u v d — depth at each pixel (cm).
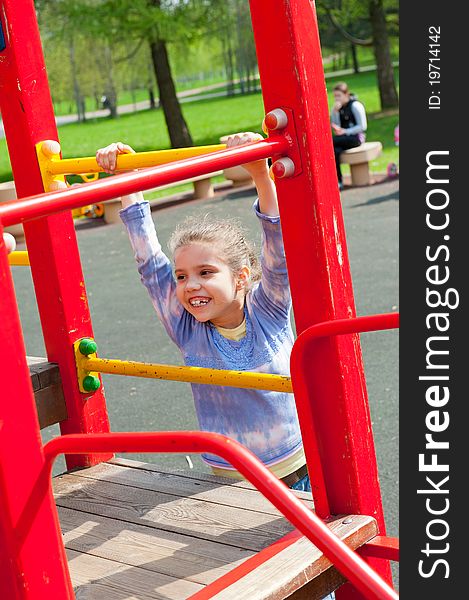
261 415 286
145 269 303
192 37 2108
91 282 991
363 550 243
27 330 850
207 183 1490
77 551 256
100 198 174
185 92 5006
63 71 3722
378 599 176
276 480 174
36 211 162
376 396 555
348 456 242
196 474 301
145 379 641
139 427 549
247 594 209
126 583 234
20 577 160
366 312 744
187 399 592
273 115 228
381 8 2370
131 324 804
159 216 1366
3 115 299
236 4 2409
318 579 231
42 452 163
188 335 299
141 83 3900
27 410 160
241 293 292
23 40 295
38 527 162
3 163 2817
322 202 232
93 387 314
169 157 261
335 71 4578
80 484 304
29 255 311
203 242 287
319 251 233
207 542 252
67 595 166
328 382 241
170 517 271
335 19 2792
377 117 2261
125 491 295
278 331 292
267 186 271
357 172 1379
